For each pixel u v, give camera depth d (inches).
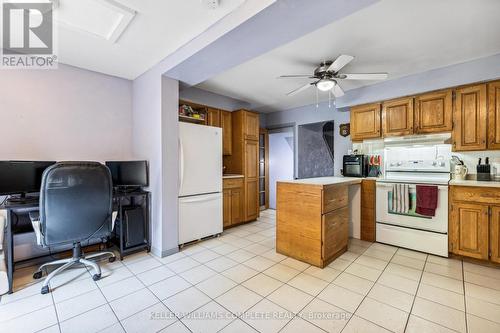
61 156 108.0
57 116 107.0
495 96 103.0
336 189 105.6
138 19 75.3
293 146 198.5
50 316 67.1
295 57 104.0
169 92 110.6
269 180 223.8
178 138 116.2
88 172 83.8
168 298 75.8
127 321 65.0
